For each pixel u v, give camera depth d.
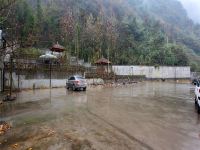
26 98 19.42
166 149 6.89
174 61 88.81
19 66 28.28
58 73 34.88
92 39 71.69
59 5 87.25
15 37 16.98
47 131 8.88
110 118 11.16
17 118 11.33
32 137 8.17
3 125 9.83
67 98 19.52
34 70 30.66
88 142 7.53
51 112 12.86
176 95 22.92
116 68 67.25
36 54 38.59
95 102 16.97
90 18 81.25
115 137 8.05
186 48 130.88
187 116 11.76
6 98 18.03
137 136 8.18
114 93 24.80
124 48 87.44
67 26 64.69
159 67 73.31
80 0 104.44
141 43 100.00
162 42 105.06
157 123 10.16
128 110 13.48
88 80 43.00
